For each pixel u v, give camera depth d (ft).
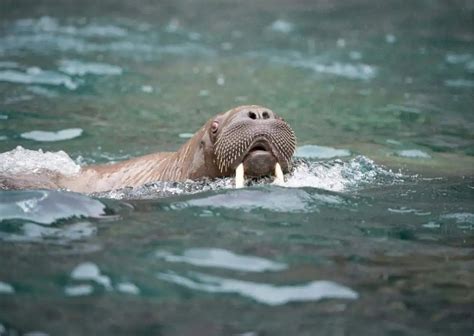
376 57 95.61
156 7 122.93
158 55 94.84
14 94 76.13
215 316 29.45
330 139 63.93
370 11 120.16
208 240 36.73
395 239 38.34
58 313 29.27
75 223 38.73
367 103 76.33
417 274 34.04
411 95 79.41
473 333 28.91
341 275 33.42
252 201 42.50
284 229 38.68
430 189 48.42
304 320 29.45
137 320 28.96
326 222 40.16
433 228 40.34
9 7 118.93
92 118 69.87
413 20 114.11
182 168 50.34
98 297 30.63
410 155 59.31
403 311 30.48
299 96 78.89
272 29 110.52
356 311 30.30
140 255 34.65
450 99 77.92
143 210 41.16
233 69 89.51
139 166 53.01
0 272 32.60
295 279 32.76
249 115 46.70
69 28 106.42
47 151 60.18
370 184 49.37
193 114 72.08
